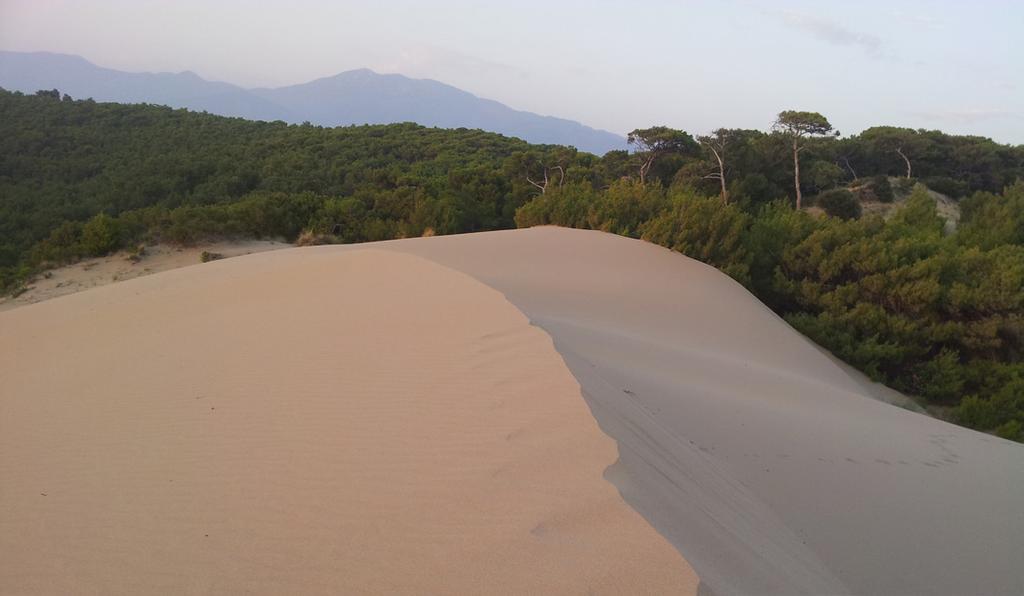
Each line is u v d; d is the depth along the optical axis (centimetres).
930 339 1592
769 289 1941
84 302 1162
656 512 320
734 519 388
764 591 298
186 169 4512
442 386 500
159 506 353
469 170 4212
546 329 698
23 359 819
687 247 1895
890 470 589
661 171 4378
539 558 271
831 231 1930
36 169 4706
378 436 417
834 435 667
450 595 253
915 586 403
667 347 971
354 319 746
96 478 399
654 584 254
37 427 510
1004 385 1411
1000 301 1547
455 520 307
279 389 531
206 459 409
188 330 816
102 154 5344
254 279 1117
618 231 2186
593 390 501
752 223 2152
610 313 1188
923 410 1359
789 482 515
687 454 486
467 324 677
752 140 4388
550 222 2519
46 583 288
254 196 3756
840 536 447
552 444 384
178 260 2538
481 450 383
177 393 557
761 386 863
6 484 402
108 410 534
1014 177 4688
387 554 285
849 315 1653
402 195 3447
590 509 307
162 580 282
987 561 448
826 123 3844
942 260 1711
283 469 383
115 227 2577
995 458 695
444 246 1602
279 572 280
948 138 5072
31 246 3144
